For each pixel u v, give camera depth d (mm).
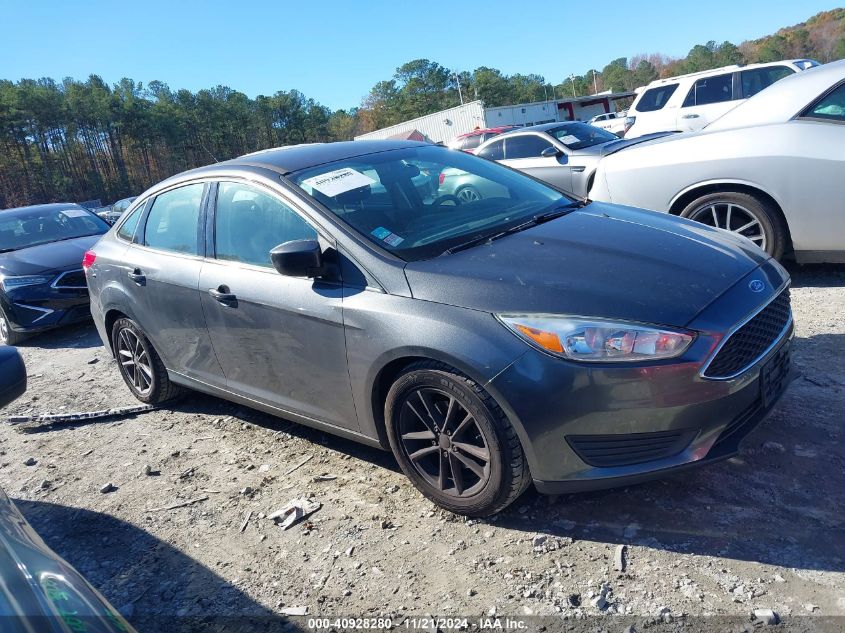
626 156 5746
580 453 2543
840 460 2883
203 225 3889
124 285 4414
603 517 2777
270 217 3486
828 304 4789
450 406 2766
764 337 2697
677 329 2449
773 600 2213
